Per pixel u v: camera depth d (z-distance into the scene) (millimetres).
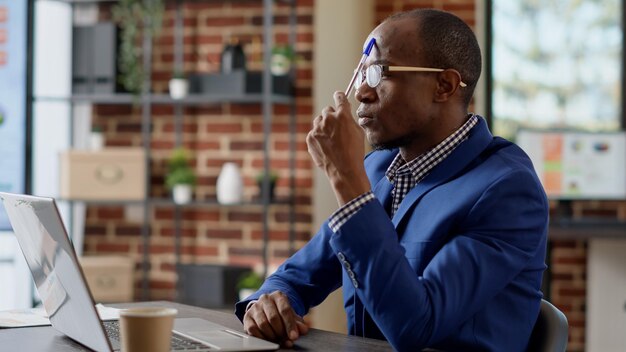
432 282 1714
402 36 1906
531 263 1862
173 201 4910
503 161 1892
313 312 4973
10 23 4949
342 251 1701
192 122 5133
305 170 4969
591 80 5992
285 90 4902
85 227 5293
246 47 5031
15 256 5117
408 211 1917
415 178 1956
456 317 1720
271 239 5023
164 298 5168
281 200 4898
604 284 5523
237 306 2039
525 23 5984
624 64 5957
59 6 5289
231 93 4852
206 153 5109
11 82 4961
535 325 1890
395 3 5902
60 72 5309
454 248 1758
